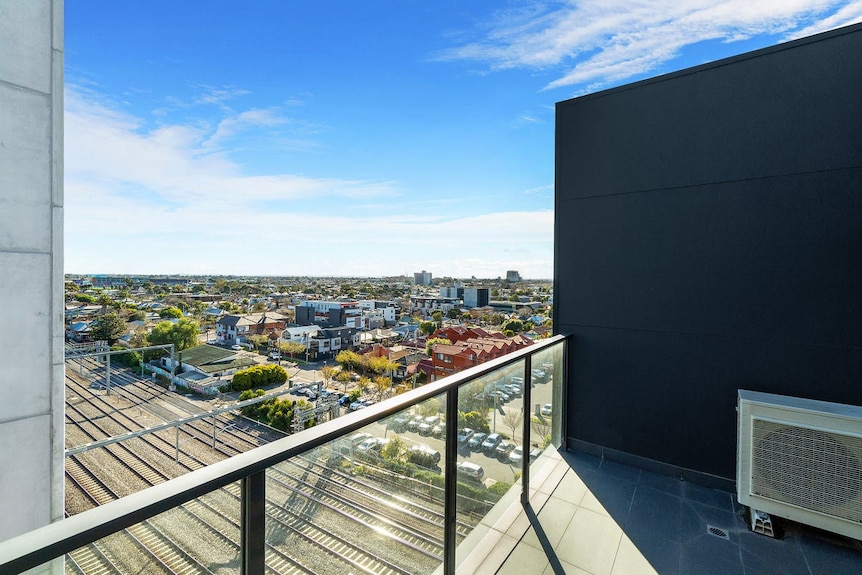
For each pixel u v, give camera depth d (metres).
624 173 2.83
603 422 2.92
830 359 2.19
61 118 1.94
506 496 2.12
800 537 1.99
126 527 0.62
